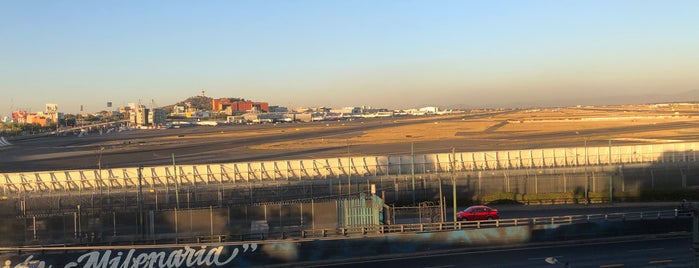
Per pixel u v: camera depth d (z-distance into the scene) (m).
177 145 164.62
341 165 72.19
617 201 68.56
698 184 73.56
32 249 40.69
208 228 48.06
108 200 60.19
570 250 42.84
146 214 47.22
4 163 122.12
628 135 145.62
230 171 68.12
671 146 79.12
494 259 40.69
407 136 174.38
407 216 55.25
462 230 44.53
